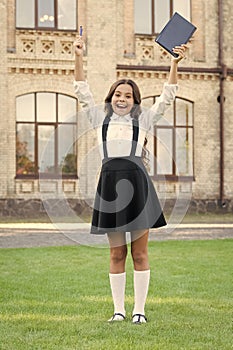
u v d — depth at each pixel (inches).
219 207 1058.1
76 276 386.6
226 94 1069.8
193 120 1063.6
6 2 997.8
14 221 913.5
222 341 229.0
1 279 377.1
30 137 1010.1
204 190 1060.5
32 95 1010.1
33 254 496.1
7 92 997.2
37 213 996.6
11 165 995.9
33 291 335.9
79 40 274.7
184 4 1067.3
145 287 264.1
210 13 1070.4
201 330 246.4
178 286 348.8
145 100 1044.5
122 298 268.2
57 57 1008.9
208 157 1064.8
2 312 282.0
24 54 1000.2
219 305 295.4
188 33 271.0
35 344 225.3
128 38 1043.3
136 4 1050.7
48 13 1018.1
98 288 344.8
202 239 616.7
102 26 1029.2
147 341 228.8
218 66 1067.3
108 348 218.5
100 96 1027.3
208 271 404.5
